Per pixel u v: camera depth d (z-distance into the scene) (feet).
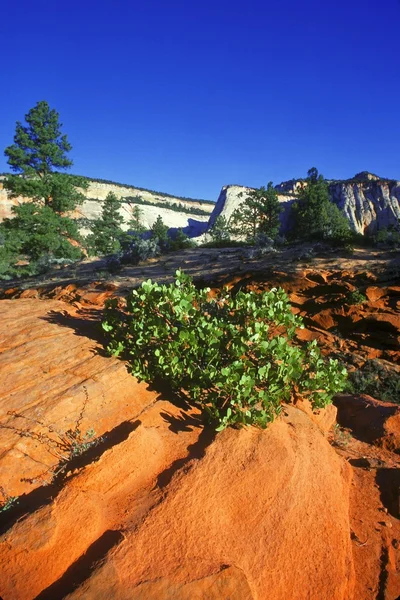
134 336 18.98
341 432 21.30
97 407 15.31
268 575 10.61
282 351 16.84
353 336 31.71
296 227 179.63
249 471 13.35
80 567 9.73
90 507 11.00
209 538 10.94
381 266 42.96
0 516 10.74
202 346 17.60
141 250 84.28
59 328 22.06
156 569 9.73
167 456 14.02
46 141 122.21
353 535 13.98
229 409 15.14
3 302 28.84
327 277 40.55
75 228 122.11
